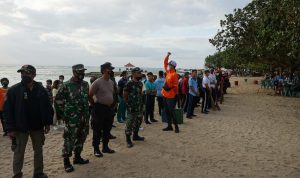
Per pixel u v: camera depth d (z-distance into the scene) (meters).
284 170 6.71
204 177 6.23
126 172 6.47
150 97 12.23
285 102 21.44
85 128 6.66
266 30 19.62
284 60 26.84
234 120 13.31
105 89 7.32
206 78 15.12
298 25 14.79
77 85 6.45
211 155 7.79
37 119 5.88
